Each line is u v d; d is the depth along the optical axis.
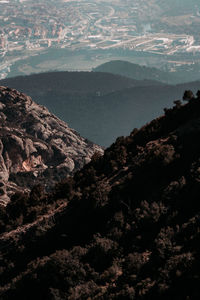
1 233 74.31
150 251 51.12
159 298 42.22
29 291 52.53
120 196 63.78
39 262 56.16
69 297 46.94
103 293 46.38
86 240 60.12
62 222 65.81
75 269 51.56
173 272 44.25
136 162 72.75
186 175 62.56
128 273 48.12
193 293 40.94
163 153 66.94
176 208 57.31
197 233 49.41
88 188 71.00
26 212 79.56
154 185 64.00
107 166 80.19
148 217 56.00
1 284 59.84
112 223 58.44
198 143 68.94
